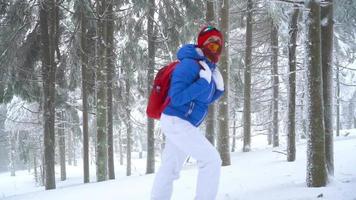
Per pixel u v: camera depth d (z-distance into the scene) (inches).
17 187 1103.6
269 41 781.9
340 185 208.5
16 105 893.2
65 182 857.5
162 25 585.3
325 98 235.5
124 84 674.2
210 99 145.3
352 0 372.5
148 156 649.0
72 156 1711.4
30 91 576.1
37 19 565.6
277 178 259.8
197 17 565.3
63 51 601.9
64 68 607.2
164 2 576.4
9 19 506.3
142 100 802.8
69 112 756.0
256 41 800.3
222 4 470.3
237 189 227.3
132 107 788.6
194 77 138.0
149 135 650.2
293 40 413.1
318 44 217.3
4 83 530.3
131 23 592.7
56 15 550.0
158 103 145.3
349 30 595.2
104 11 534.6
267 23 778.8
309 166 215.3
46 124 529.7
